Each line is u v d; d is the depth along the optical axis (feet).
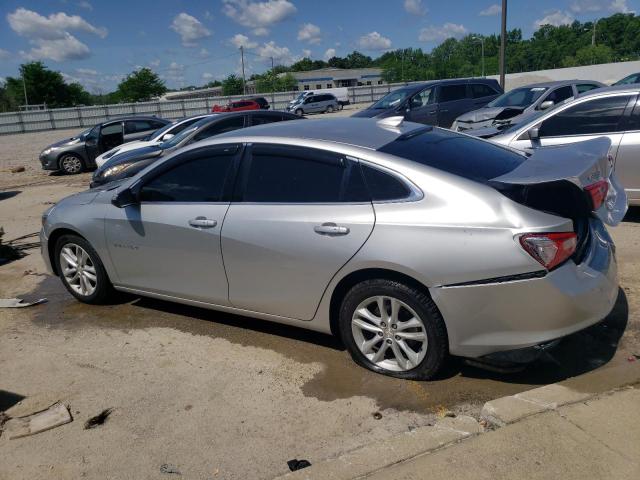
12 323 16.12
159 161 14.61
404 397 11.21
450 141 13.30
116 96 276.00
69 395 12.05
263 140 13.11
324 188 12.09
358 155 11.81
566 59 258.78
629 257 18.08
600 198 10.55
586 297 10.42
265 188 12.85
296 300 12.53
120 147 38.32
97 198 15.99
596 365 11.91
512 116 40.32
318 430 10.39
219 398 11.64
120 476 9.45
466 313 10.57
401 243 10.87
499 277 10.24
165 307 16.58
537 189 10.77
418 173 11.19
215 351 13.71
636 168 20.63
